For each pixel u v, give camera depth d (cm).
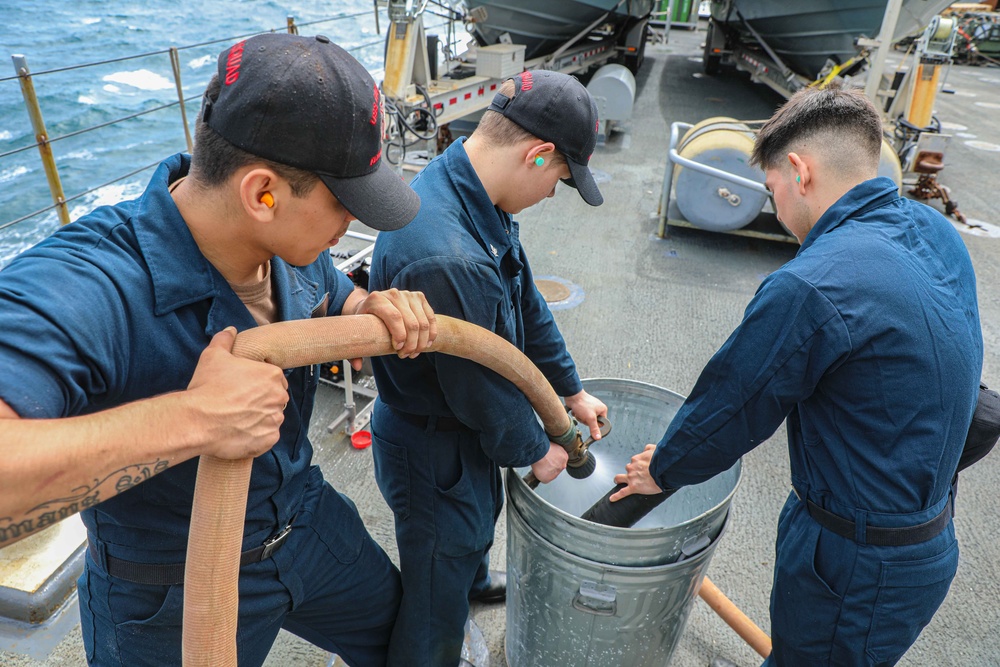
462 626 179
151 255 95
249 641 129
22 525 69
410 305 114
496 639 213
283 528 127
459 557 166
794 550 143
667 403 187
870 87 588
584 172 148
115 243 95
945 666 210
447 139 662
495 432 146
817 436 135
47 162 271
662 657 174
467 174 142
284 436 124
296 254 100
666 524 194
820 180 139
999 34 1496
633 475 157
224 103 88
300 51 88
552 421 154
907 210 138
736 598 230
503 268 154
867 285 123
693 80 1172
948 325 127
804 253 132
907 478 128
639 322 404
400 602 169
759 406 131
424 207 139
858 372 125
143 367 96
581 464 170
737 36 1159
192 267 98
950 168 737
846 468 131
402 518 163
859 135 135
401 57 491
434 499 159
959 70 1444
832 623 139
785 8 785
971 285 140
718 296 441
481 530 167
